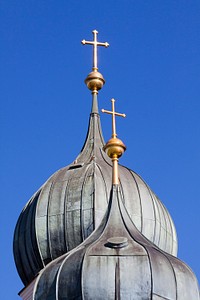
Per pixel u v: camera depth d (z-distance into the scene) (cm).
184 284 4291
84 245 4394
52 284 4294
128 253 4288
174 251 5244
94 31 5591
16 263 5219
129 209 5028
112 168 4684
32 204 5134
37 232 5047
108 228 4450
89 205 4956
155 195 5194
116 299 4181
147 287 4206
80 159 5256
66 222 4984
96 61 5581
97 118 5431
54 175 5175
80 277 4231
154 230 5072
